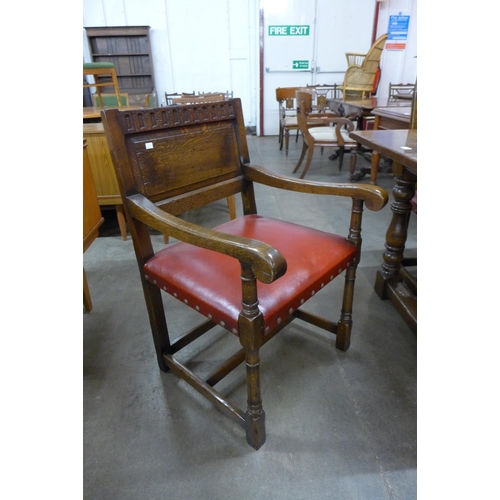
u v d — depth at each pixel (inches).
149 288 37.4
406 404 38.3
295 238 36.8
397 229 51.7
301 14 190.5
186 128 35.8
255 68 205.6
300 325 51.3
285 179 39.4
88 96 189.5
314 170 133.3
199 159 37.5
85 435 35.9
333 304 55.5
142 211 30.8
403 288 53.1
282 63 201.8
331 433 35.2
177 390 40.9
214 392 35.6
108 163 71.2
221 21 193.0
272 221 41.6
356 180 117.9
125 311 55.2
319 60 201.9
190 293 30.5
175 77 203.6
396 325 50.4
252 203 44.7
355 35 197.0
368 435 35.0
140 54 189.6
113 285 62.4
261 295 28.9
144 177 33.0
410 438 34.6
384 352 45.7
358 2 189.0
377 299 56.3
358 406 38.2
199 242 26.1
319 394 39.7
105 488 31.0
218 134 39.1
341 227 84.3
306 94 109.2
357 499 29.6
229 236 25.1
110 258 72.1
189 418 37.4
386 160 129.3
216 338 49.3
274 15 189.8
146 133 32.8
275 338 48.7
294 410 37.8
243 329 27.0
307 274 31.8
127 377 42.9
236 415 33.4
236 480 31.3
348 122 109.7
